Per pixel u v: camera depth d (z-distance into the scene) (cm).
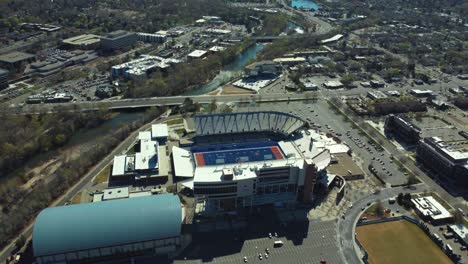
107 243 19638
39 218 19938
